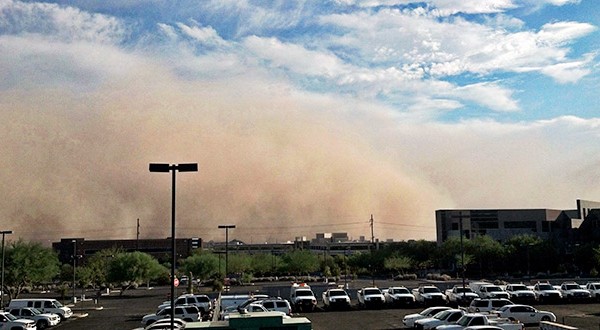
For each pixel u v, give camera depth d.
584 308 50.50
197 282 107.06
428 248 126.19
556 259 107.12
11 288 72.31
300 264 126.12
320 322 42.84
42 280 74.31
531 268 107.75
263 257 132.88
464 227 130.62
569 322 40.25
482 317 32.06
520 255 108.81
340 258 133.50
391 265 117.31
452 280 97.31
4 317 42.31
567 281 82.44
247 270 119.31
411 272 124.81
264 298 49.09
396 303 53.31
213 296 66.81
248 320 23.58
